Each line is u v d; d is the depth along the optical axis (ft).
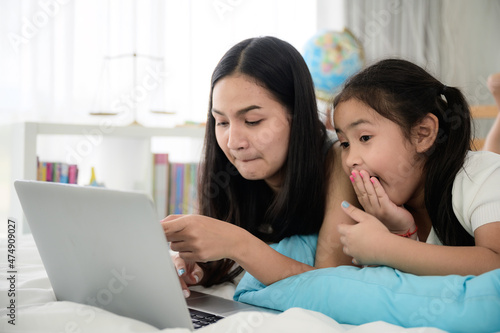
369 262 2.74
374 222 2.77
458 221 2.97
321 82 8.12
